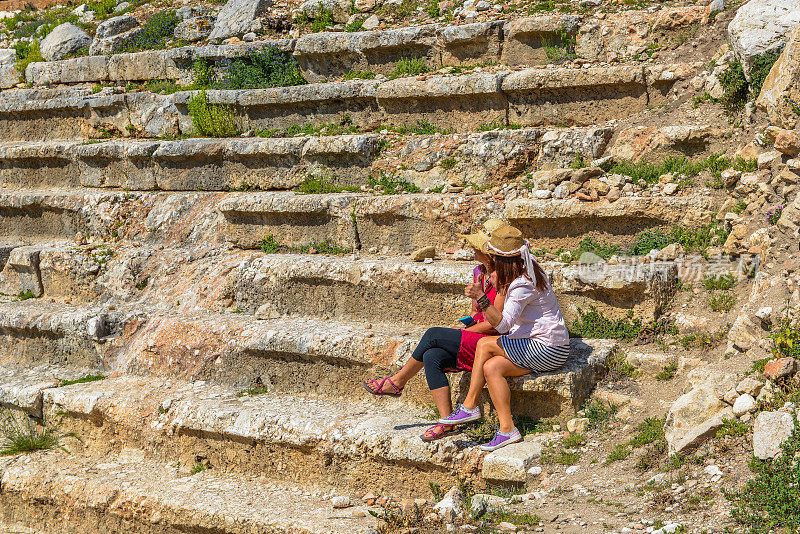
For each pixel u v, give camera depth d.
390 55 9.18
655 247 5.97
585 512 4.20
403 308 6.37
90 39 12.66
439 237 6.96
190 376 6.67
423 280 6.22
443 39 8.73
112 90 10.71
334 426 5.36
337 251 7.39
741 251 5.60
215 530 5.08
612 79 7.21
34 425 6.89
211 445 5.86
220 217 8.34
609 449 4.80
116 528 5.60
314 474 5.41
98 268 8.23
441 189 7.47
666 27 7.59
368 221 7.27
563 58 8.04
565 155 7.09
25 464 6.29
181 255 8.04
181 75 10.70
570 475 4.65
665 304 5.69
